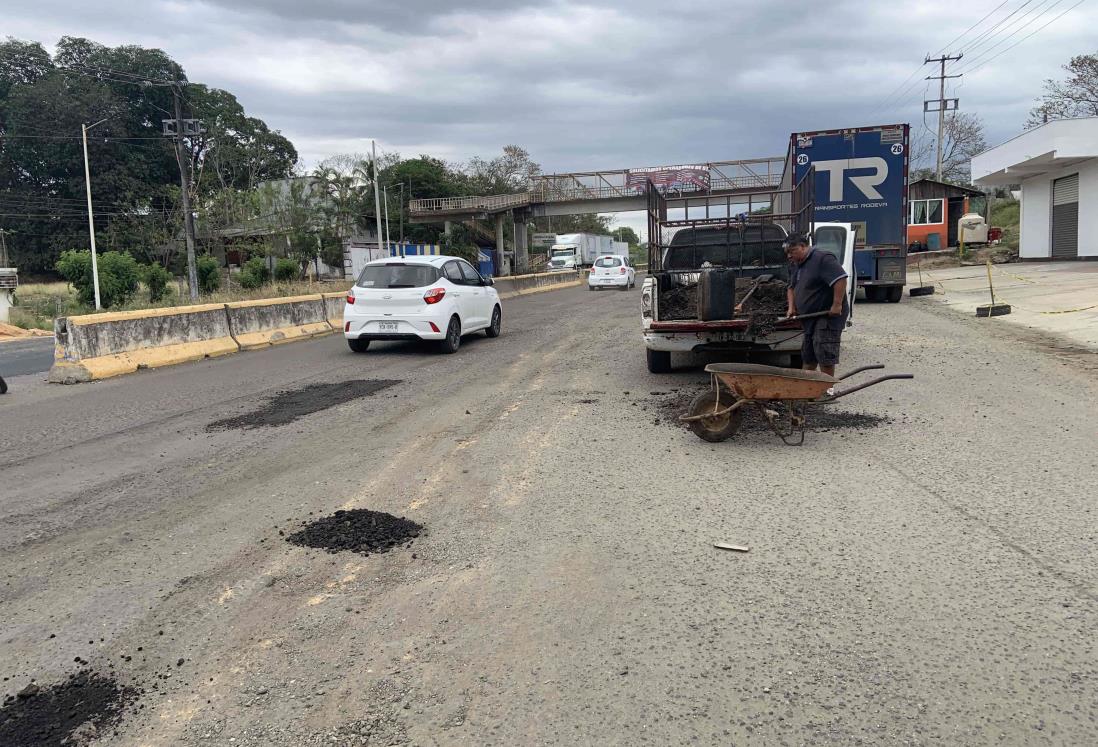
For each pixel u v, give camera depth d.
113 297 32.69
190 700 3.04
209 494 5.61
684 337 8.97
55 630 3.63
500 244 66.12
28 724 2.92
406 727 2.83
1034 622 3.40
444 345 12.89
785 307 8.91
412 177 74.31
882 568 3.99
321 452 6.69
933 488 5.18
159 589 4.03
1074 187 28.50
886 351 10.88
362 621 3.62
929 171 60.38
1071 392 7.95
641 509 4.98
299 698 3.04
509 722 2.84
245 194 53.28
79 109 60.78
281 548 4.52
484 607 3.72
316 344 15.09
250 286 36.53
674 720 2.82
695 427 6.50
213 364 12.63
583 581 3.96
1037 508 4.75
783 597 3.71
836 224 11.81
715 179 35.91
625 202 63.38
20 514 5.30
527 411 8.05
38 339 22.08
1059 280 20.97
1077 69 44.09
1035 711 2.81
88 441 7.42
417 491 5.50
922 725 2.75
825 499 5.04
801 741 2.68
